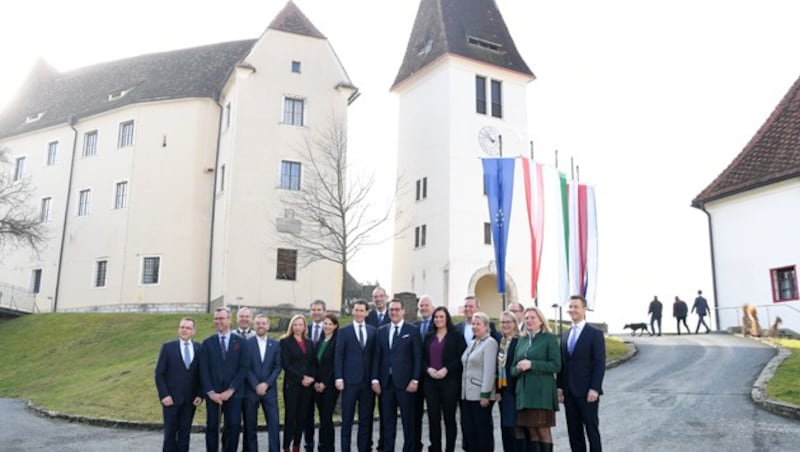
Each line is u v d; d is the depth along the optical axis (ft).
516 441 33.06
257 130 115.55
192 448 42.16
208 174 124.77
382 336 36.83
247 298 109.60
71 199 136.56
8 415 57.93
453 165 131.85
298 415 38.01
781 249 99.76
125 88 143.64
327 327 38.99
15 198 134.41
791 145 103.30
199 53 144.05
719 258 109.50
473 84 138.10
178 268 120.47
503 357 33.37
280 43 120.06
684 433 40.60
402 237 141.79
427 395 35.24
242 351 37.32
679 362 70.23
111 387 63.57
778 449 36.19
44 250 137.39
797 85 112.37
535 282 69.72
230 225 111.04
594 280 72.13
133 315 110.01
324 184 106.83
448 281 126.41
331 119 120.06
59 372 85.92
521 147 140.56
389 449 35.68
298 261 113.50
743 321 94.48
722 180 110.11
